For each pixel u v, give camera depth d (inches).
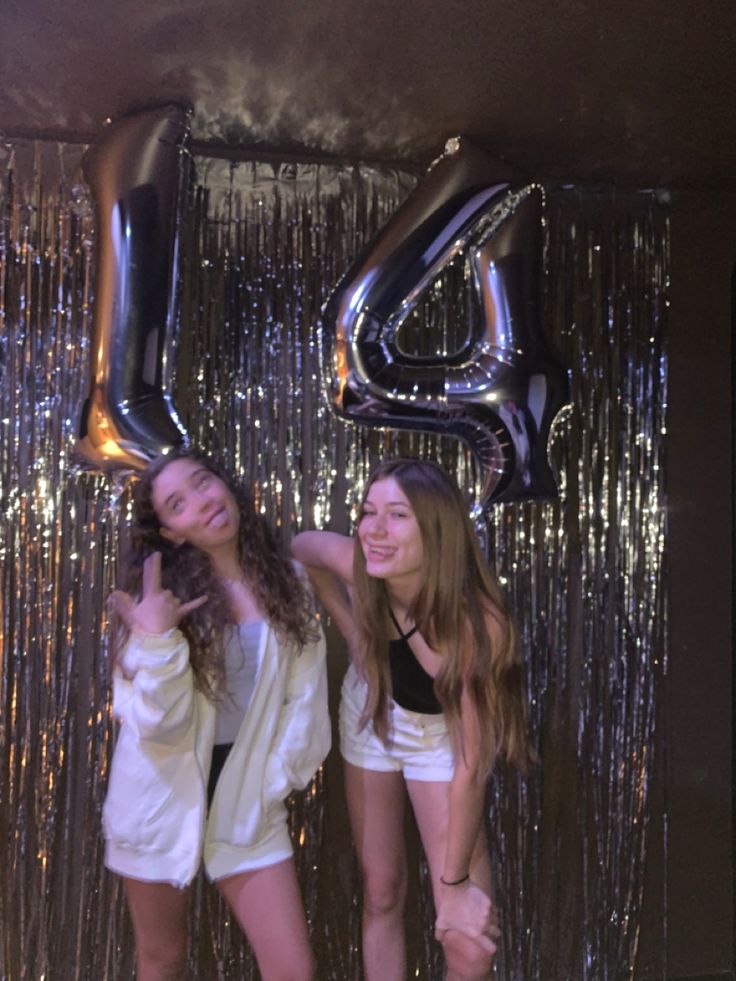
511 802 107.7
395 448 106.1
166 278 91.1
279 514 103.4
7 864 98.8
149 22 76.5
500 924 106.9
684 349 112.2
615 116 92.8
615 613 110.6
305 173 104.7
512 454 97.7
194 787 75.6
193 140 100.0
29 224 99.5
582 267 110.2
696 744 112.1
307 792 104.0
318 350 104.3
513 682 80.3
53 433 99.8
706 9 74.5
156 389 90.6
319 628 83.4
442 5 73.8
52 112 93.2
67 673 99.9
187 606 74.3
